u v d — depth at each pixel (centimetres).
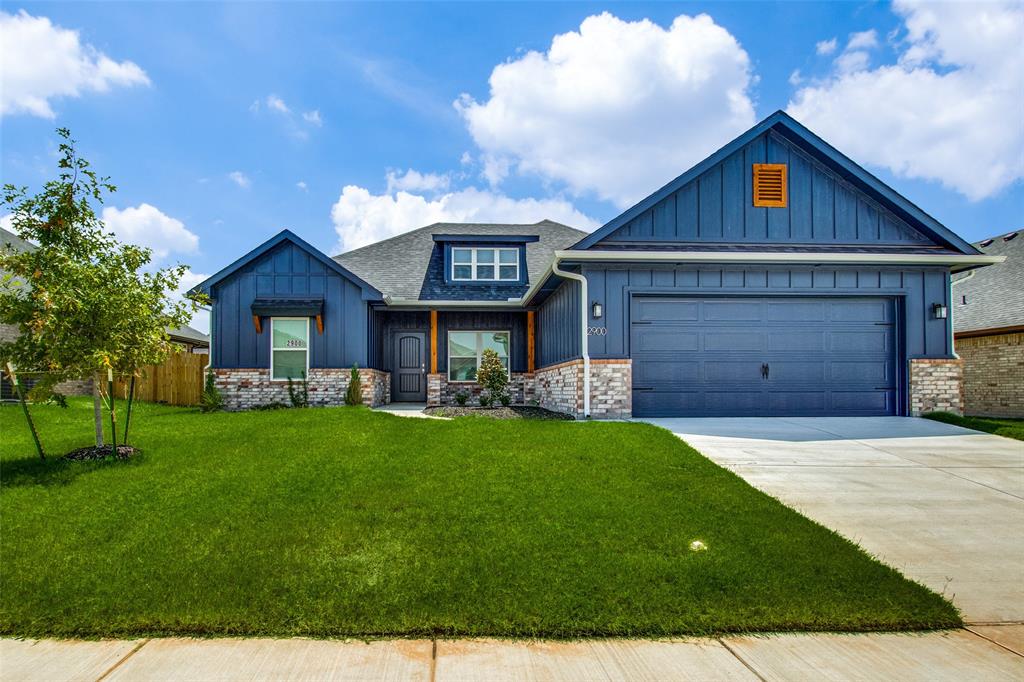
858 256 1127
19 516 518
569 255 1102
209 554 437
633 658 313
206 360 1577
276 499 561
